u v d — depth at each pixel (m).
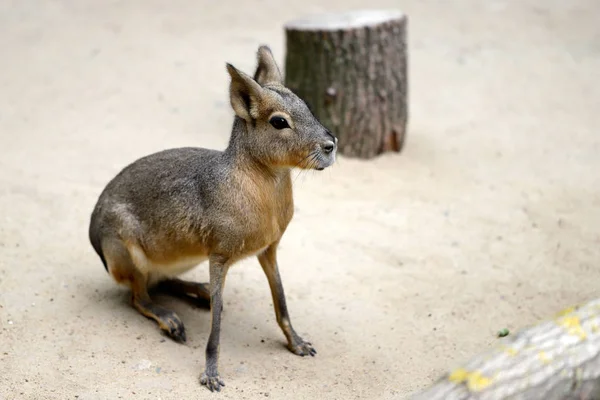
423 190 8.96
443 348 6.02
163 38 14.27
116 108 10.93
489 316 6.48
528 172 9.43
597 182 9.07
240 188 5.30
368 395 5.40
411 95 12.10
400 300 6.71
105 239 5.97
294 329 6.21
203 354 5.80
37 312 6.05
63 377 5.31
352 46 9.36
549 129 10.74
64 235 7.33
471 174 9.41
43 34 14.23
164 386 5.31
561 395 3.50
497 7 16.55
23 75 12.09
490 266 7.28
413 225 8.09
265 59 5.68
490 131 10.75
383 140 9.89
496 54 13.80
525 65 13.23
